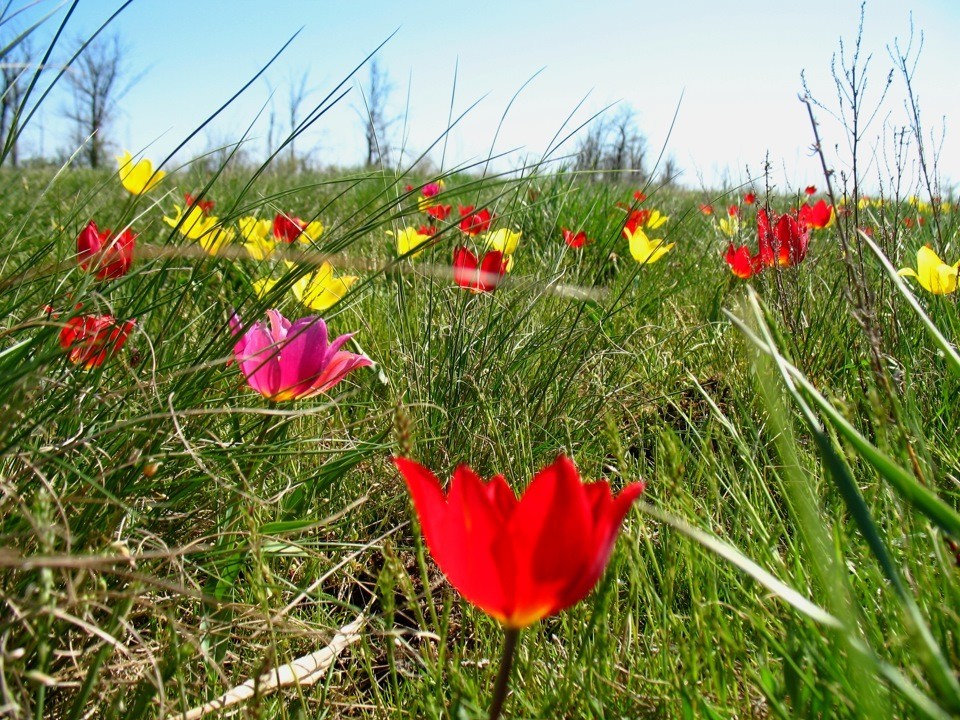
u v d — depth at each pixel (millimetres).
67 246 698
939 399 573
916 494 254
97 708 335
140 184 735
